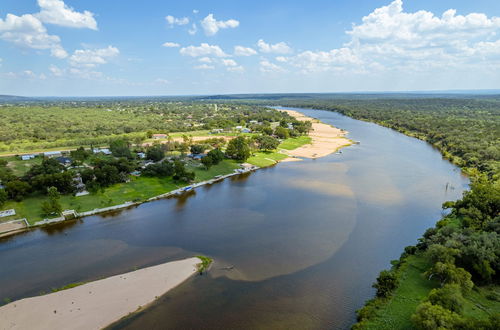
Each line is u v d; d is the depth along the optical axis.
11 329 49.84
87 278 65.00
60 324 51.16
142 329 50.72
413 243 80.94
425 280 61.31
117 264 70.38
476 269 58.94
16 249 76.94
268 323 52.38
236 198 115.25
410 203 109.38
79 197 107.31
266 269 68.44
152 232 86.81
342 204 108.19
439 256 61.31
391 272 63.94
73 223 92.19
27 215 93.25
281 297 59.12
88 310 54.50
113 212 101.00
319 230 88.19
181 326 51.41
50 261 71.62
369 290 61.66
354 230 88.25
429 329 43.44
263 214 99.69
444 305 48.50
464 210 85.69
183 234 85.62
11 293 60.06
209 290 60.81
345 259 73.06
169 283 62.62
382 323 50.16
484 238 63.81
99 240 81.94
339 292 60.94
